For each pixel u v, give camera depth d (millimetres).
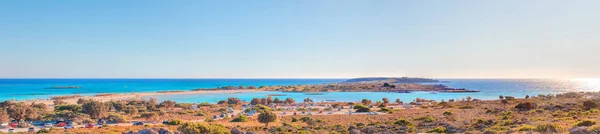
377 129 52844
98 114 80875
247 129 56562
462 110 91875
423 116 75875
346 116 85875
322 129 57688
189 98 198875
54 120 73500
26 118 73312
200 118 85375
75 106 99625
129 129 59969
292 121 76750
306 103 145125
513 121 51625
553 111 71312
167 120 76938
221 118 85125
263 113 66250
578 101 94000
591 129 29219
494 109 86500
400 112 93375
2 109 86375
